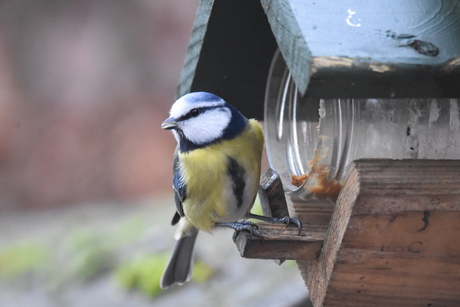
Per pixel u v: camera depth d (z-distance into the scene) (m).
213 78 5.97
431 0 3.92
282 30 3.84
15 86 18.41
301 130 5.64
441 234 3.81
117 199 17.16
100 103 18.30
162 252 10.33
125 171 17.50
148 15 18.92
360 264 3.95
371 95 3.39
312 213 5.09
